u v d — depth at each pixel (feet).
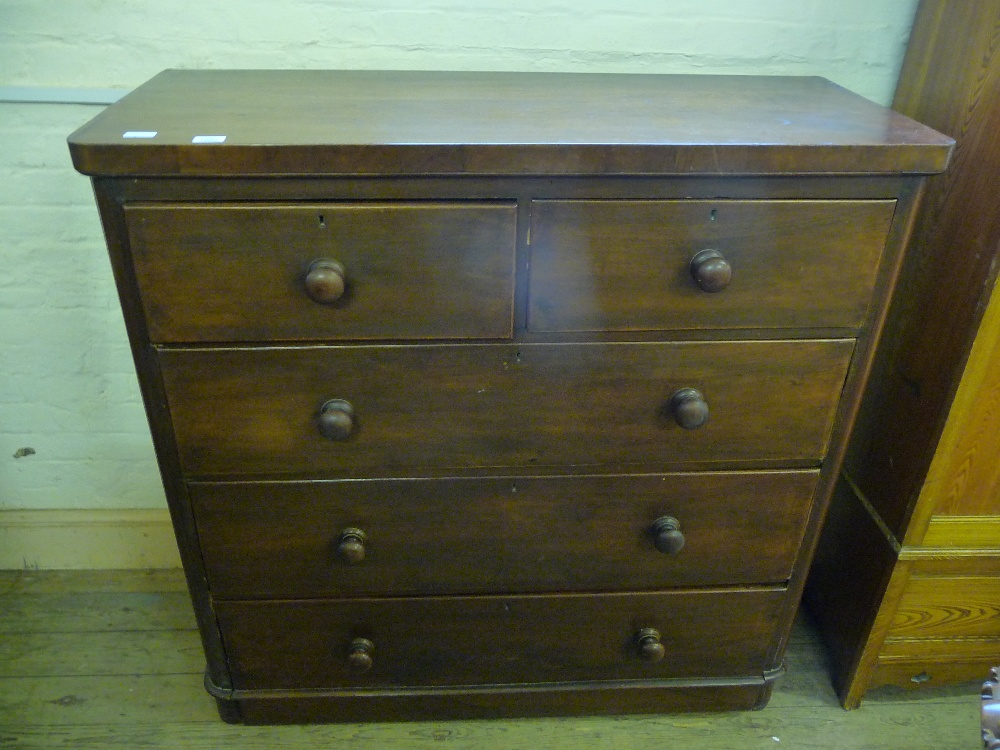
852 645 4.64
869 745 4.54
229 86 3.75
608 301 3.20
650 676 4.46
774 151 2.89
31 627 5.18
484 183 2.94
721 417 3.54
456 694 4.41
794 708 4.75
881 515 4.36
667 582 4.07
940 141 2.96
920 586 4.27
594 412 3.49
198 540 3.77
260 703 4.39
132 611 5.32
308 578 3.92
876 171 2.97
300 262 3.04
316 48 4.35
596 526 3.84
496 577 3.99
